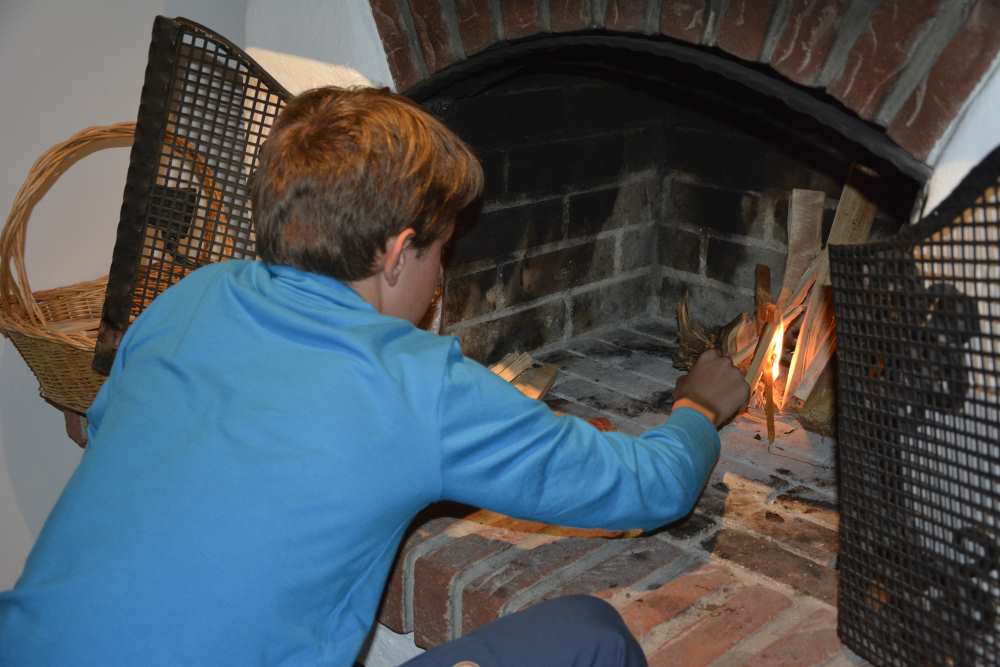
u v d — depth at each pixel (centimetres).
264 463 83
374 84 163
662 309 232
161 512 82
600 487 95
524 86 189
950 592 106
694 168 215
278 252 95
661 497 101
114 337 167
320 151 92
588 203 211
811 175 192
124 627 79
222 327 92
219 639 80
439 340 92
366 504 83
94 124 192
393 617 148
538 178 200
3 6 177
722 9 129
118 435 89
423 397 86
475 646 97
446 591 139
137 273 166
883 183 164
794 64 125
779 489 161
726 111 199
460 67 159
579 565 141
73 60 186
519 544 146
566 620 100
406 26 157
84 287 194
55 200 192
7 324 169
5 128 184
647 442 105
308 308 91
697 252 220
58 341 166
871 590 117
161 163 168
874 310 108
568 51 160
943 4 111
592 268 219
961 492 104
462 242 191
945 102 113
